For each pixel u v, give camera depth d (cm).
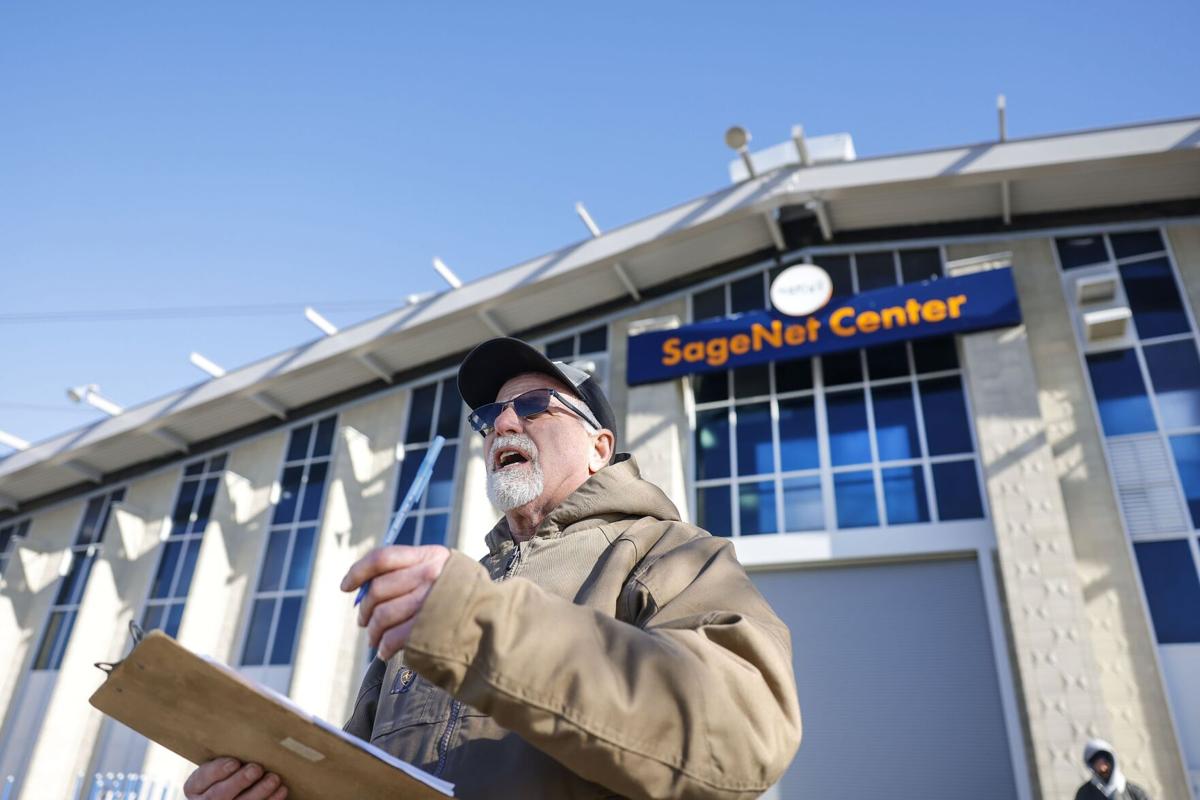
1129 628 964
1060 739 896
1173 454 1055
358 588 104
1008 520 1038
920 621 1060
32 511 1942
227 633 1491
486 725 132
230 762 118
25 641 1753
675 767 98
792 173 1283
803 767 1012
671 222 1338
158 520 1750
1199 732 901
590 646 102
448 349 1583
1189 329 1119
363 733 178
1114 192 1220
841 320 1248
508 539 198
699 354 1305
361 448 1561
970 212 1301
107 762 1507
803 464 1220
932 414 1185
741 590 132
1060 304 1201
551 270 1407
